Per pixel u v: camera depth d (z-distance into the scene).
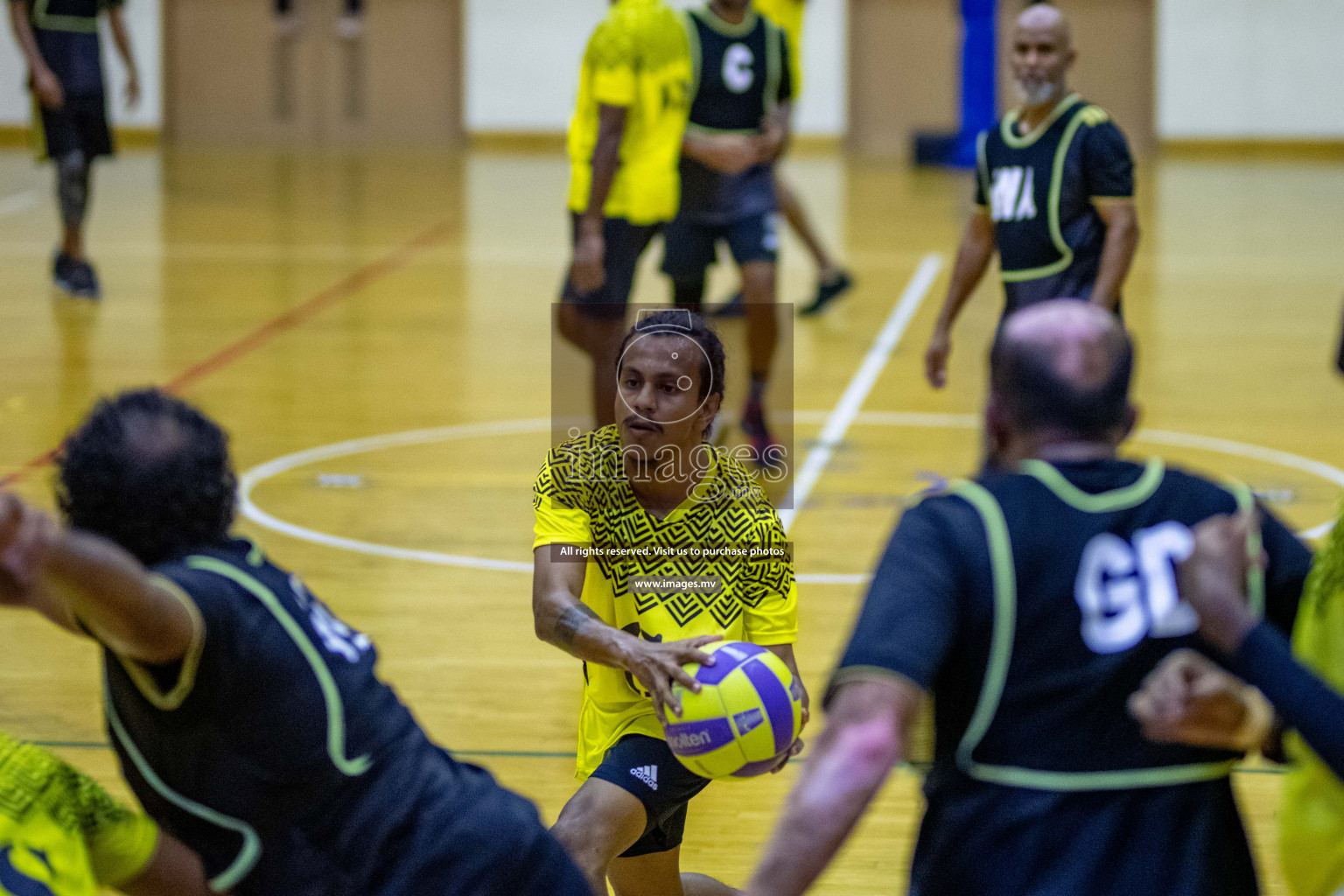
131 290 31.25
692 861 9.60
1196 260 36.25
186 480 5.77
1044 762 5.52
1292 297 31.64
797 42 25.78
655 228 18.25
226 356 25.48
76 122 29.38
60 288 30.91
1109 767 5.53
